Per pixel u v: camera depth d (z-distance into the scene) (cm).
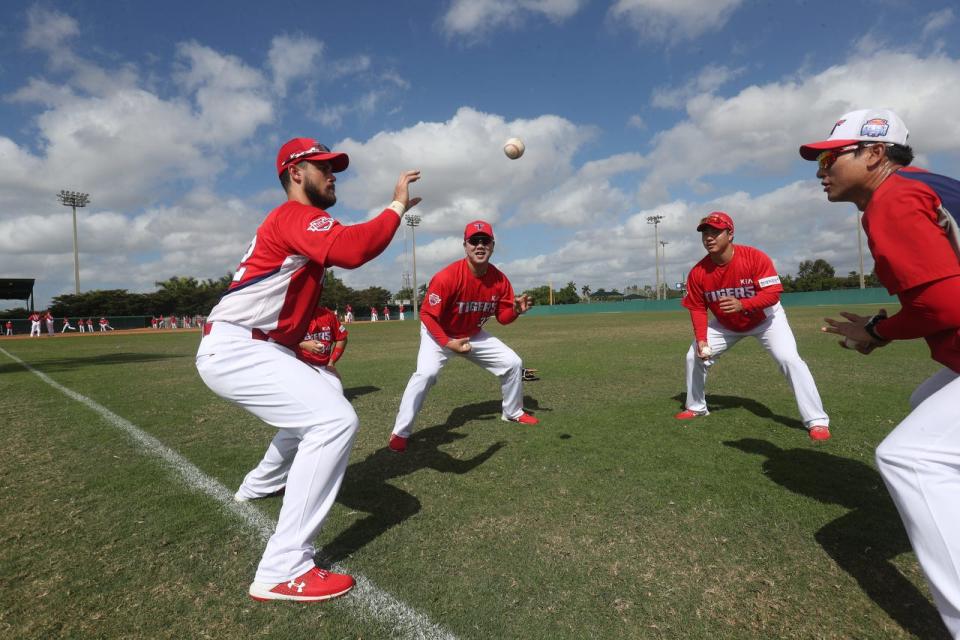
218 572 237
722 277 454
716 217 441
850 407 526
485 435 463
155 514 300
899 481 172
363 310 7438
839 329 221
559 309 6216
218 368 232
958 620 160
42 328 4600
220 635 192
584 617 197
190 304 6494
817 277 6519
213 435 480
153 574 235
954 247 174
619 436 444
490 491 328
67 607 210
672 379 738
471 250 430
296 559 218
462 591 217
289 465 312
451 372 895
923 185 173
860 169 198
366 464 390
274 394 229
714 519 279
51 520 294
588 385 702
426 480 351
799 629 188
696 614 198
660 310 5353
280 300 241
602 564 236
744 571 228
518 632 189
